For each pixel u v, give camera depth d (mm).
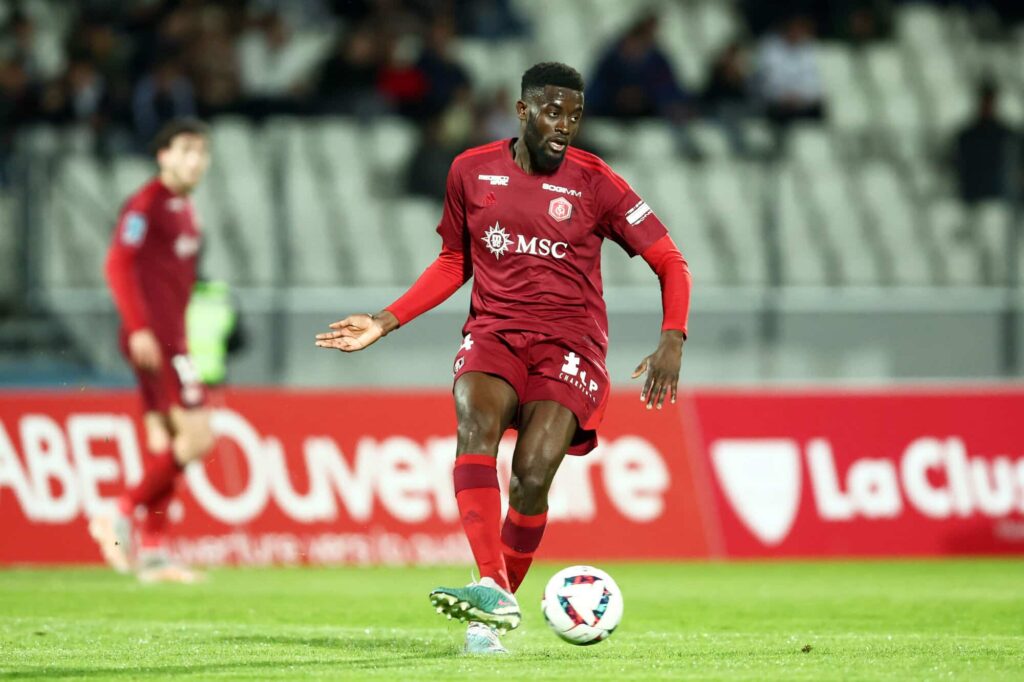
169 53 56125
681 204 53000
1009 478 43406
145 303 33500
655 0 65375
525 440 18500
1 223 46250
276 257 47000
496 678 15930
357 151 54719
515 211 19047
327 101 55969
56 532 39031
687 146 57531
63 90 55625
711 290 48000
